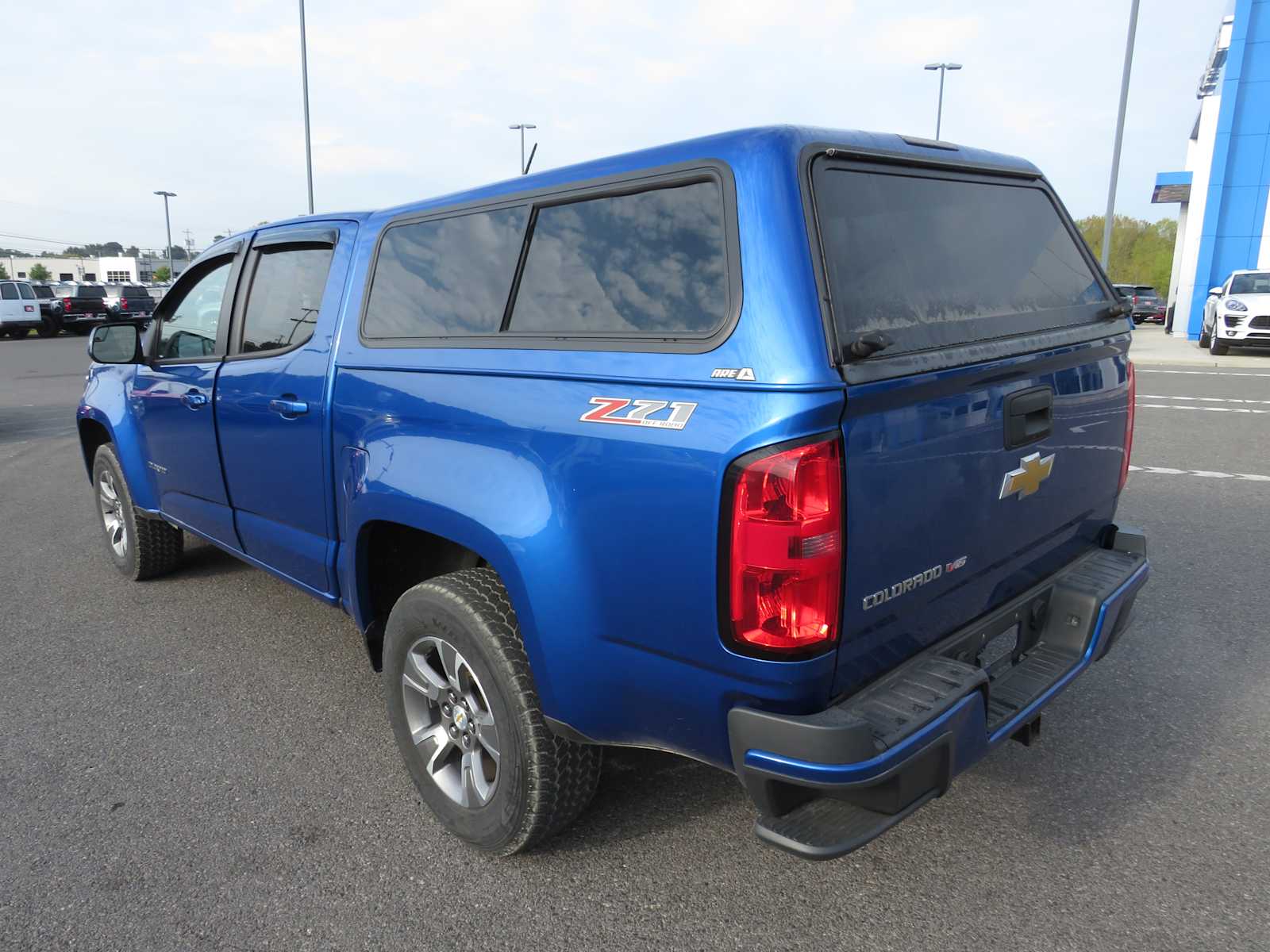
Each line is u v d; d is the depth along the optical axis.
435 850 2.67
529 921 2.35
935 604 2.22
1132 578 2.75
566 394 2.21
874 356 1.93
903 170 2.29
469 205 2.72
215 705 3.61
